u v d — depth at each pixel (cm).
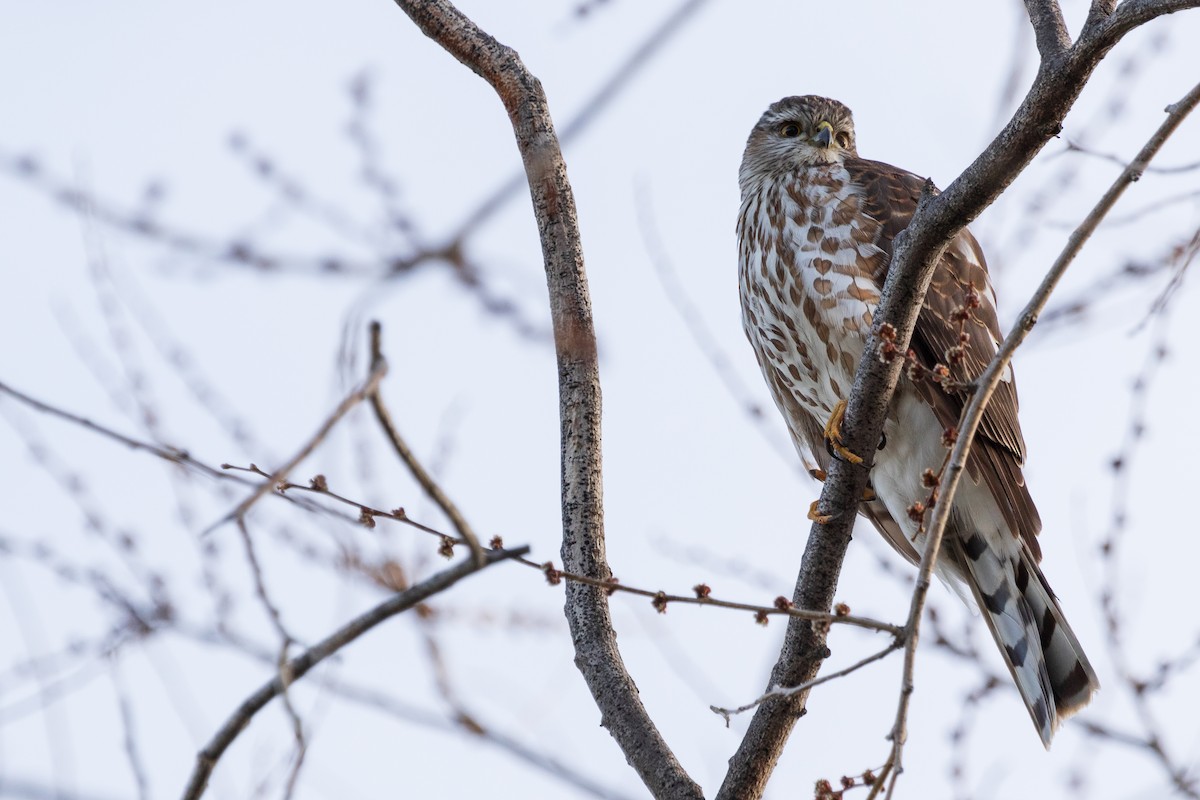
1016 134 657
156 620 687
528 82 776
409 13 790
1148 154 540
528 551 471
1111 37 623
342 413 420
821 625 729
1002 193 683
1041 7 662
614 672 728
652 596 579
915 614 549
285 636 469
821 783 595
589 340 762
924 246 710
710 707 580
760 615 576
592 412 759
